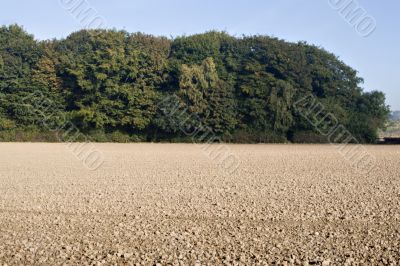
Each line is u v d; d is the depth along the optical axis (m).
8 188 22.22
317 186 22.48
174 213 16.11
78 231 13.72
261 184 23.20
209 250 11.79
